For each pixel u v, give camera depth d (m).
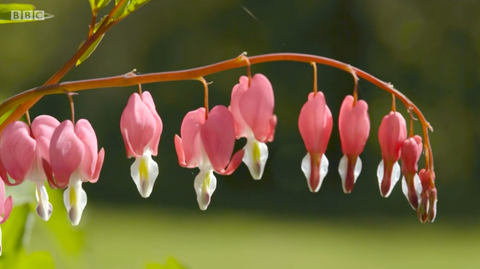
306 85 17.23
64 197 1.97
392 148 2.06
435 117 17.50
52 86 1.99
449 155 17.36
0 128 2.09
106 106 17.08
